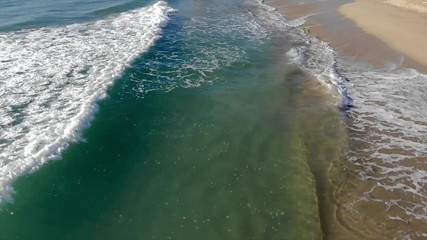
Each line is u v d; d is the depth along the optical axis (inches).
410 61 612.4
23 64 546.6
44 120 418.9
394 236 292.0
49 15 772.6
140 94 485.4
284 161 375.2
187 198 331.0
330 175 355.6
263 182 348.2
